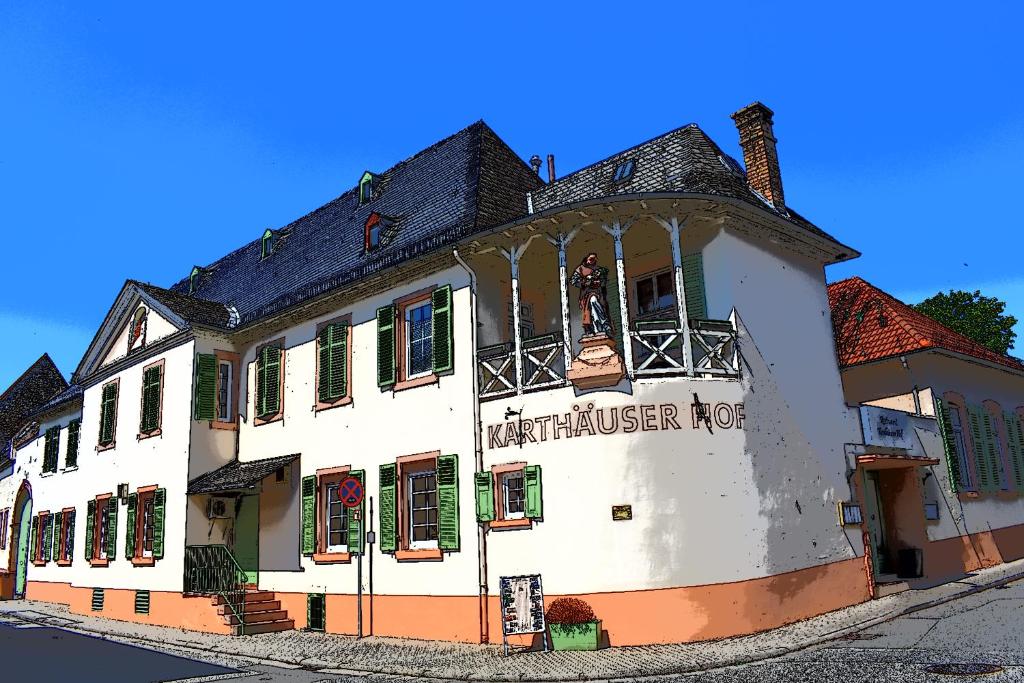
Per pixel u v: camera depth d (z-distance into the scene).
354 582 15.46
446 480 14.12
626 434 12.41
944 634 10.59
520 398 13.42
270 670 11.98
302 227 21.95
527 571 12.82
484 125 17.58
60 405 26.41
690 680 9.36
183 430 18.89
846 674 8.80
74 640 16.50
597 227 14.19
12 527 29.61
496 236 13.96
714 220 13.71
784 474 13.28
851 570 14.09
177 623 17.69
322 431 16.91
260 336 19.27
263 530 17.81
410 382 15.20
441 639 13.73
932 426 17.31
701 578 11.92
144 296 20.95
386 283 16.11
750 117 17.16
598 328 12.84
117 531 21.08
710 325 13.07
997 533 18.64
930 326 19.30
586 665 10.70
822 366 15.23
